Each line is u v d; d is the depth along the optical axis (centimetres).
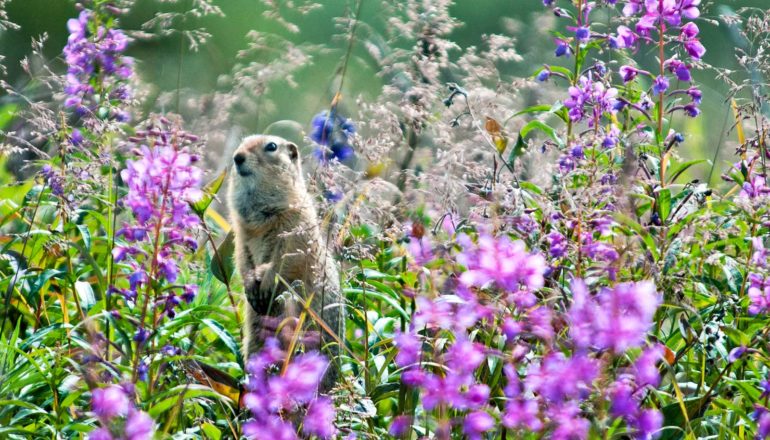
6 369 980
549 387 652
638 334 641
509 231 888
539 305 802
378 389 942
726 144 1453
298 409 776
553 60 1817
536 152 1109
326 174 1043
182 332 1127
